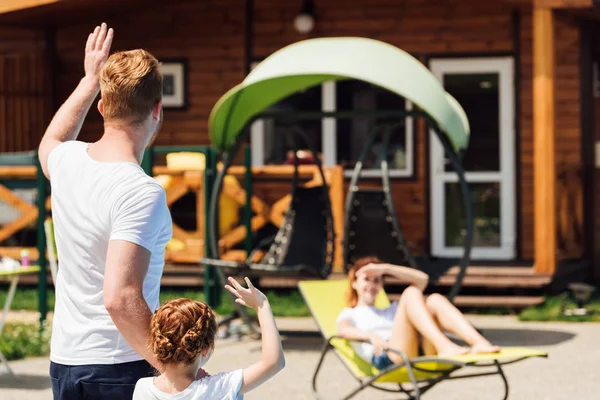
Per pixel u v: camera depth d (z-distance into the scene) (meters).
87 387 3.44
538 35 11.65
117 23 14.49
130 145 3.52
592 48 13.94
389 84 9.11
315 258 10.25
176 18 14.41
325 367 8.74
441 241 13.88
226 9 14.30
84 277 3.45
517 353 6.35
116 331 3.43
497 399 7.38
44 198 10.42
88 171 3.46
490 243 13.76
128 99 3.48
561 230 12.98
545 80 11.63
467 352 6.63
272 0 14.21
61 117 3.90
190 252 12.44
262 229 12.91
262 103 10.17
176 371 3.36
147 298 3.42
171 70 14.45
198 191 12.34
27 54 14.56
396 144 13.99
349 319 7.40
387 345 6.74
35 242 12.96
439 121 9.20
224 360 9.05
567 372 8.35
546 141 11.64
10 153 14.57
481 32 13.80
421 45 13.93
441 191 13.91
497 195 13.76
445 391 7.72
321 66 9.17
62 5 12.97
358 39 9.41
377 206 10.02
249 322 10.17
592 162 13.88
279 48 14.23
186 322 3.30
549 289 11.97
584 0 11.55
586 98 13.86
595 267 14.51
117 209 3.34
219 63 14.34
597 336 10.09
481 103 13.80
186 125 14.43
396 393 7.68
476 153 13.80
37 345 9.43
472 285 11.84
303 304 11.96
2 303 11.98
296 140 14.23
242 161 14.18
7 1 12.97
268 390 7.74
